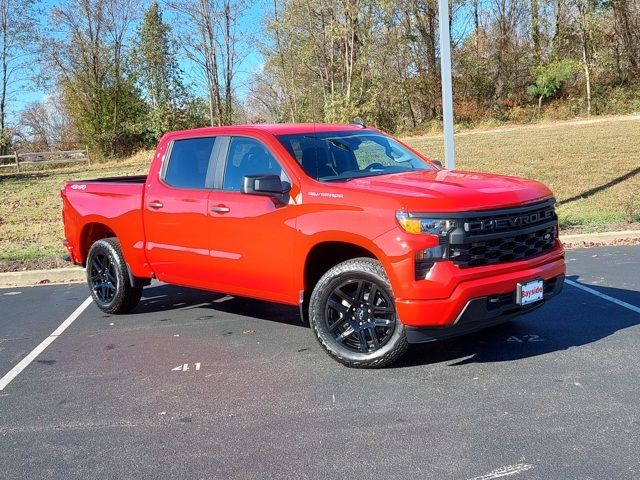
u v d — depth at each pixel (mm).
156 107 42812
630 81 34125
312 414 3984
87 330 6293
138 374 4914
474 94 36500
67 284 8789
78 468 3473
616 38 34312
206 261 5574
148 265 6215
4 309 7457
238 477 3279
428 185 4547
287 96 44812
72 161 36188
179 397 4402
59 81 43469
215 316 6562
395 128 35906
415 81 36250
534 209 4523
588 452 3314
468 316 4203
